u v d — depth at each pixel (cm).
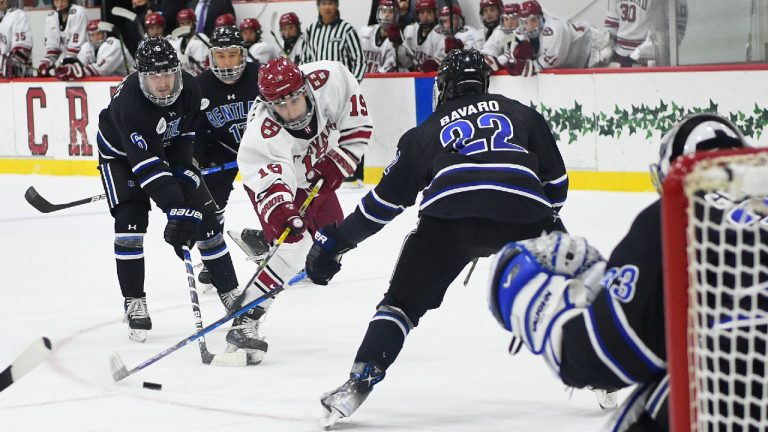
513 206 777
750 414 457
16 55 3050
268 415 873
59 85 2812
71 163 2827
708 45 2166
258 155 1027
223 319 976
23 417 884
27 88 2872
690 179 425
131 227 1156
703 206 470
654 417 485
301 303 1344
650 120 2134
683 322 436
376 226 830
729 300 460
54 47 3022
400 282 820
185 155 1167
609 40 2253
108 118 1149
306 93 1024
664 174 522
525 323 483
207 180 1412
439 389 939
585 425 818
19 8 3200
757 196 453
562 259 486
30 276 1586
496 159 793
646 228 478
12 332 1223
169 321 1273
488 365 1018
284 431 828
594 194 2161
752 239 463
